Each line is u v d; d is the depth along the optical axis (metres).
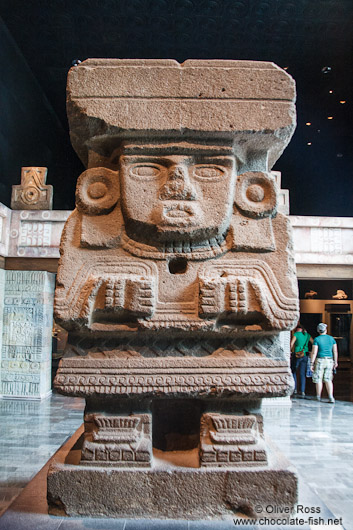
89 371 2.03
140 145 2.21
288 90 2.21
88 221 2.21
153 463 2.02
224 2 5.95
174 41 6.77
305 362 6.63
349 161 9.65
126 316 2.06
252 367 2.06
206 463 1.96
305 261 5.97
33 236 6.09
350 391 7.18
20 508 1.98
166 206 2.11
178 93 2.18
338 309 10.52
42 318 6.12
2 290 6.11
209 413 2.06
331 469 3.44
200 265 2.16
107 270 2.14
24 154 7.94
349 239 6.04
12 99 7.07
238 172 2.40
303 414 5.40
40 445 3.97
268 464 1.99
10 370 6.09
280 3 5.93
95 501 1.91
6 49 6.57
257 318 2.07
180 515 1.90
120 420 2.03
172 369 2.04
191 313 2.06
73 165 10.77
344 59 6.95
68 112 2.22
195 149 2.20
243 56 7.11
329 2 5.84
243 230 2.20
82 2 5.99
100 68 2.21
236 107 2.18
